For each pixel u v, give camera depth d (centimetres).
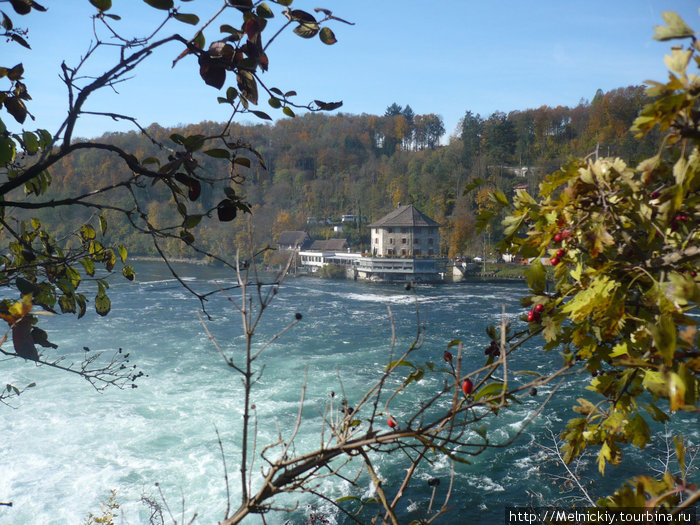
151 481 1814
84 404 2494
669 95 125
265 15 192
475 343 3734
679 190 144
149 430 2236
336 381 2892
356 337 4062
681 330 140
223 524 155
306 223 13075
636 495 143
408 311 5275
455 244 9794
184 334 4044
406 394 2544
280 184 15125
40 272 258
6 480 1816
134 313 4903
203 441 2125
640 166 171
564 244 194
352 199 14625
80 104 187
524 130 14175
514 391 149
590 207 186
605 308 171
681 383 132
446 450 150
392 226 9481
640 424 187
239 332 4175
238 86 201
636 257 181
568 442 200
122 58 187
